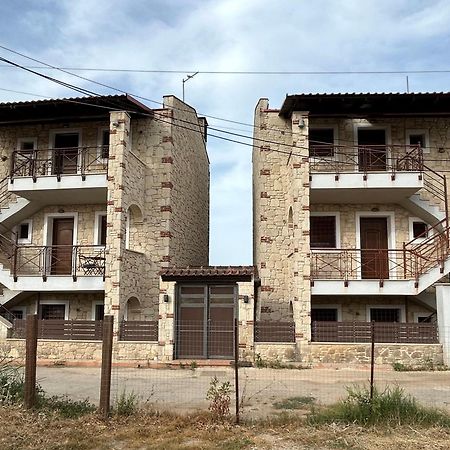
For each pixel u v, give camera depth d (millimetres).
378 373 14297
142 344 15883
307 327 15844
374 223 18875
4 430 7238
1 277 17547
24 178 17750
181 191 20516
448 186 18203
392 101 16969
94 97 17031
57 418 7941
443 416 8117
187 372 14297
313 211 18703
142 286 18266
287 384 12328
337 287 16344
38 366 15344
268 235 19016
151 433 7371
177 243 19734
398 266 17156
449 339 15258
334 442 6980
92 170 19047
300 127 17219
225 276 15844
